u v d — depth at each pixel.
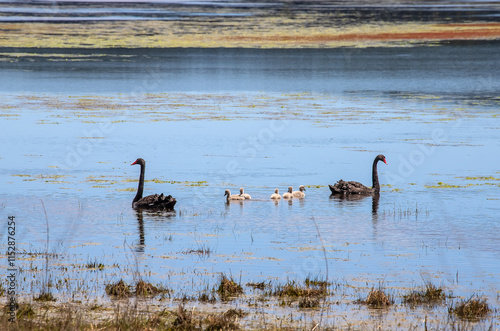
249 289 16.95
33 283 17.09
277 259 19.67
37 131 44.84
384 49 108.06
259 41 115.06
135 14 150.88
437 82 76.50
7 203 26.77
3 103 58.75
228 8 164.38
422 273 18.47
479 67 88.94
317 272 18.45
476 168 34.94
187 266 18.89
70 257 19.64
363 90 70.94
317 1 183.75
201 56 99.12
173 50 105.75
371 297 16.00
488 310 15.52
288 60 95.38
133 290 16.61
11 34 119.50
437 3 180.38
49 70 83.94
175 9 163.00
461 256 20.09
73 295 16.16
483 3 182.25
